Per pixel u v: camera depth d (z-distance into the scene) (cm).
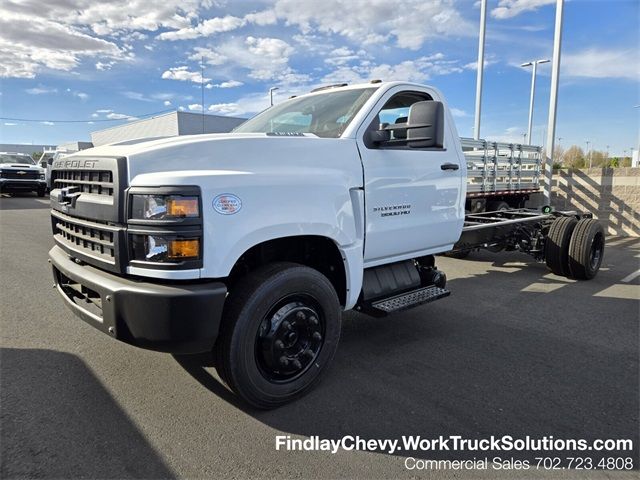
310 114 408
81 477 234
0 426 276
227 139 295
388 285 408
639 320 496
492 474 245
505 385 343
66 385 329
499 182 949
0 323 454
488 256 888
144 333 259
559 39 1157
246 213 276
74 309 310
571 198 1280
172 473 240
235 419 291
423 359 388
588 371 369
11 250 838
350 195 348
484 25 1410
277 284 292
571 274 680
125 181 265
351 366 372
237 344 279
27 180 2092
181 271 254
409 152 404
